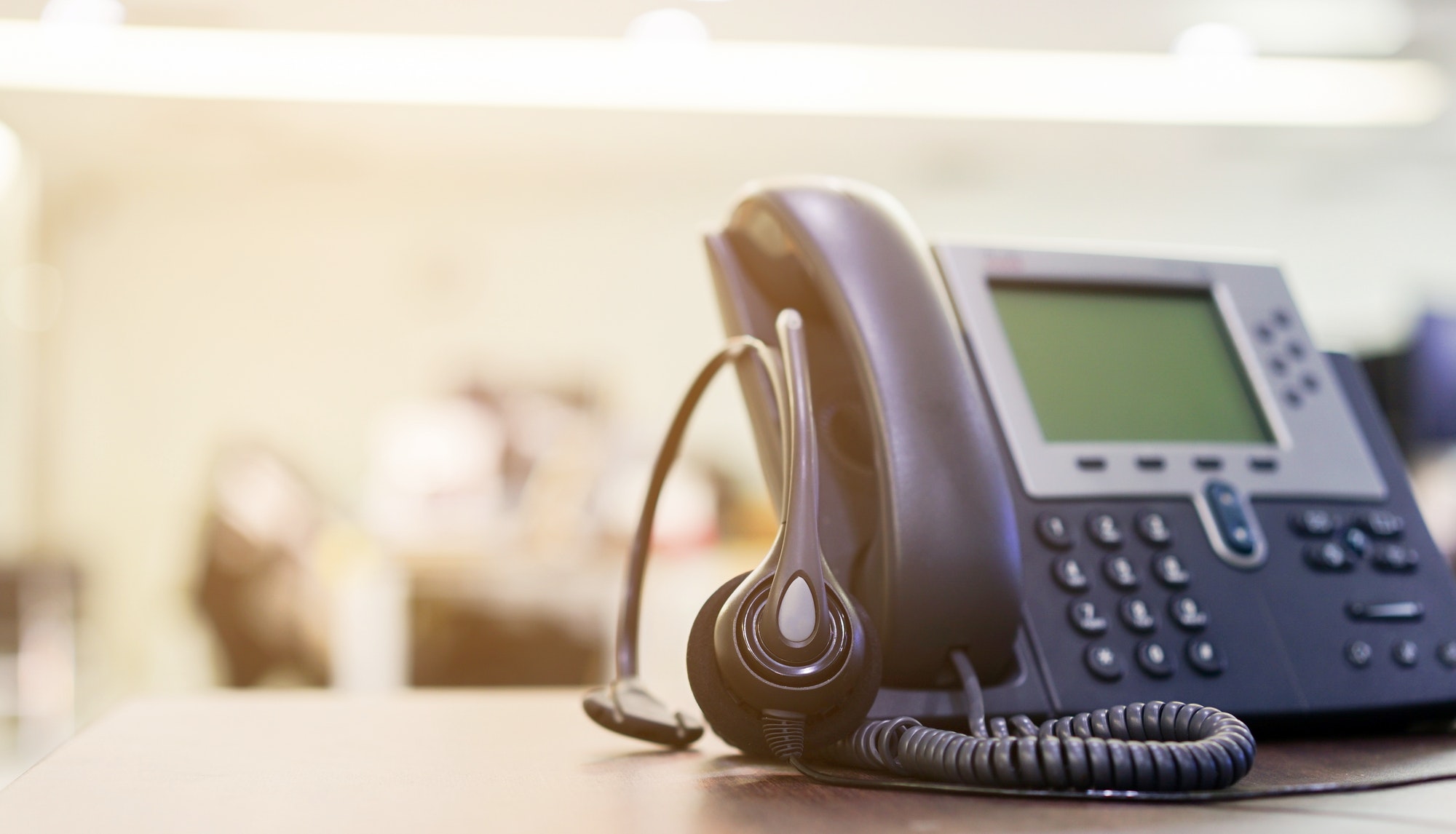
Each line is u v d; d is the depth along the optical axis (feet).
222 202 14.74
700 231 1.76
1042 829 0.91
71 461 14.38
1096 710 1.38
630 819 0.97
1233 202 15.43
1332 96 11.86
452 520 14.43
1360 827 0.91
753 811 1.01
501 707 2.07
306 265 14.76
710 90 11.17
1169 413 1.83
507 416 14.67
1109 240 15.31
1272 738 1.61
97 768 1.32
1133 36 10.12
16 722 12.29
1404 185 15.28
